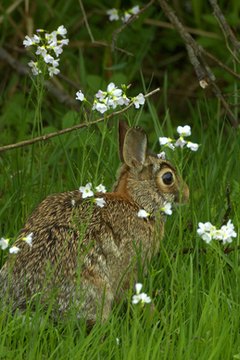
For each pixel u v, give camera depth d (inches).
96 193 420.2
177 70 699.4
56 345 375.2
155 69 692.1
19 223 458.3
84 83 596.4
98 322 382.3
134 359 349.7
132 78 648.4
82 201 412.5
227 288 413.4
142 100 417.7
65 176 518.3
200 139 555.5
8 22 669.3
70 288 388.5
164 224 440.5
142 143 428.8
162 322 385.1
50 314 386.0
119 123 435.8
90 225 402.6
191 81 692.7
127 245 412.5
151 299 390.6
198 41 651.5
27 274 390.0
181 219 433.4
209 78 529.0
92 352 360.8
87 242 397.7
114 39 539.2
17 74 647.8
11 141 561.9
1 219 462.6
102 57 676.1
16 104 606.2
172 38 687.1
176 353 365.1
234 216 460.4
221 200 473.4
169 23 673.0
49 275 381.1
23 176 483.8
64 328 384.8
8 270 394.0
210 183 486.0
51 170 527.8
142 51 651.5
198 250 433.1
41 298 386.0
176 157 431.5
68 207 408.8
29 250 395.2
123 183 430.0
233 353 370.3
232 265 412.2
